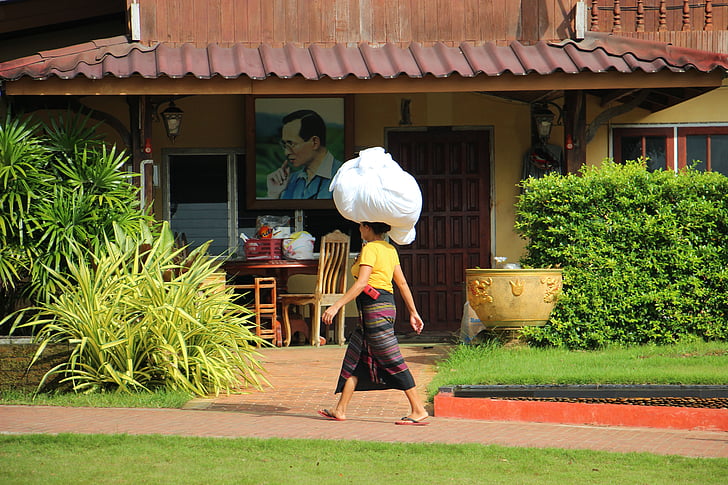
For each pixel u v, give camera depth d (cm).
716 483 891
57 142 1894
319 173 2384
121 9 2277
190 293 1488
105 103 2323
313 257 2220
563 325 1786
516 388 1350
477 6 2111
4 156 1745
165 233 1702
